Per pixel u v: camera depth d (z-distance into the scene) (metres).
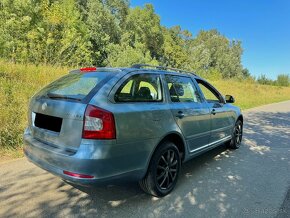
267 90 38.25
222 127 5.54
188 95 4.58
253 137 8.07
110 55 41.94
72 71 4.14
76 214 3.23
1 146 5.42
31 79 10.30
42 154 3.23
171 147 3.83
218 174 4.76
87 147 2.88
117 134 3.01
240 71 87.56
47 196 3.64
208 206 3.57
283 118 12.98
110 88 3.21
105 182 2.99
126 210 3.38
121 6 58.97
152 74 3.92
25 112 6.79
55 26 21.06
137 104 3.39
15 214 3.16
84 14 46.78
